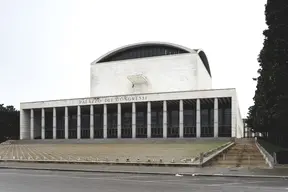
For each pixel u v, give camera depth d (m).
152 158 34.47
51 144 68.75
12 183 18.31
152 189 15.52
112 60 91.81
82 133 85.56
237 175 21.80
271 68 29.08
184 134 76.31
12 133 101.44
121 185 17.22
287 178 20.62
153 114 79.50
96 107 80.44
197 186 16.62
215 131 66.44
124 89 87.06
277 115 27.78
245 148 43.25
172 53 86.25
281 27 28.56
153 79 84.56
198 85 81.88
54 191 15.02
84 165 31.94
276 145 47.97
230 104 73.69
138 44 87.56
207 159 29.92
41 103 82.56
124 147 51.00
